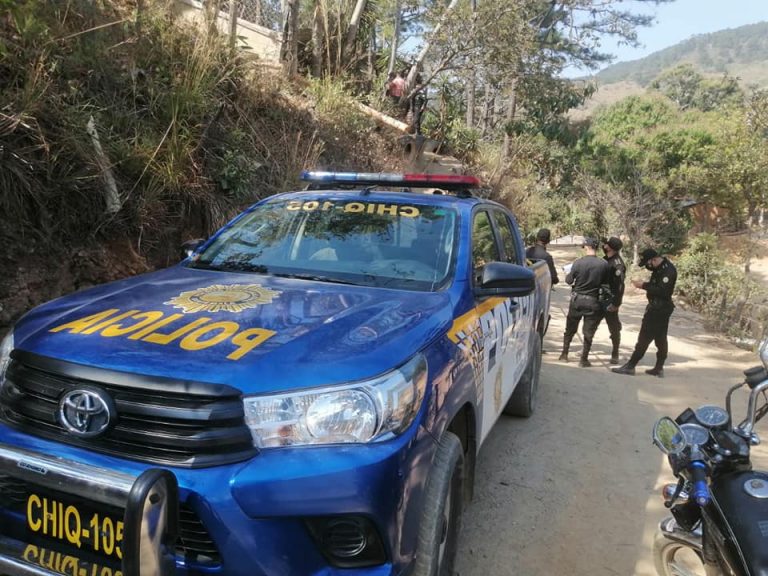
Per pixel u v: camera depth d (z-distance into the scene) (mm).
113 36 6477
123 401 2047
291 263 3408
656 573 3230
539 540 3529
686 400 6508
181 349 2180
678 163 27312
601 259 7746
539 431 5238
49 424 2154
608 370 7688
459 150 19531
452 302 2982
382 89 15305
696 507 2613
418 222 3584
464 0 14539
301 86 10898
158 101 6402
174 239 6160
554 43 20375
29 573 2072
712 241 18953
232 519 1923
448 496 2557
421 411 2256
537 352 5652
